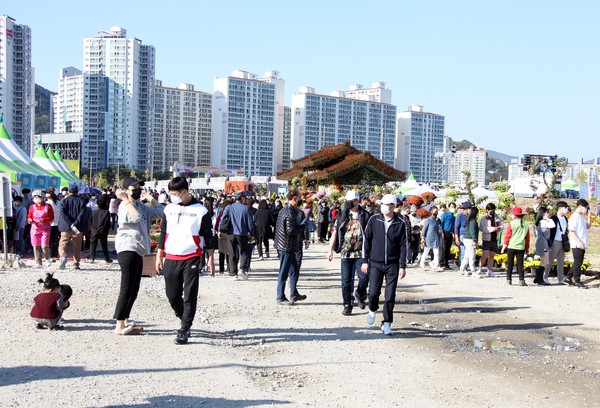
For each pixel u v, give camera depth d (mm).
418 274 16984
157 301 11219
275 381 6473
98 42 148250
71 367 6629
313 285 14281
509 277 15297
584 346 8695
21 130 125062
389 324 9086
